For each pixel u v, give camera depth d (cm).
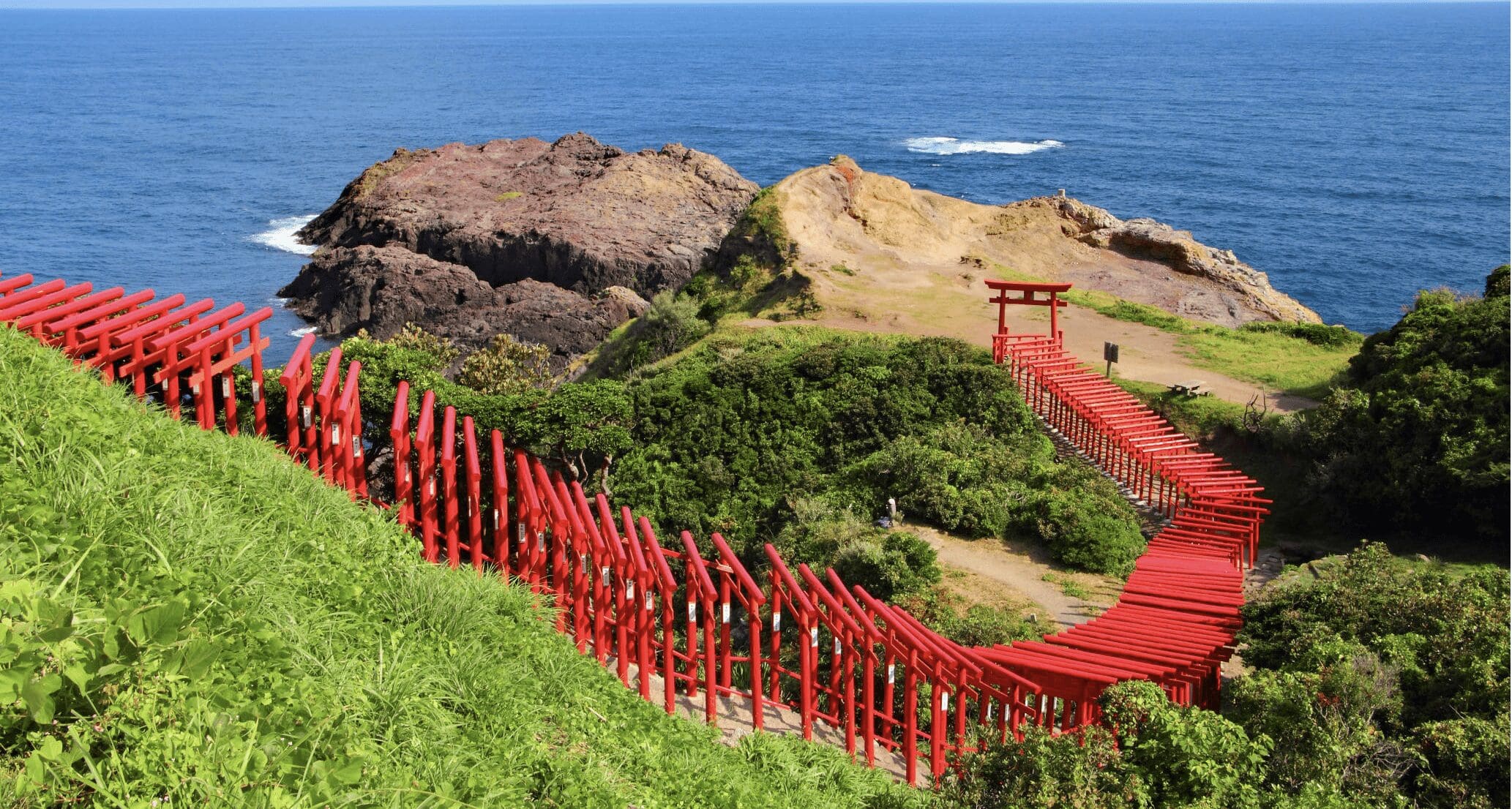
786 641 2594
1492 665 1853
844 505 3412
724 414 3984
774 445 3900
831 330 5388
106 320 1925
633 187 10531
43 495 1045
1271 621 2331
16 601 788
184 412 2170
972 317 5591
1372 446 3453
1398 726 1777
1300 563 3241
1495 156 17775
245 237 12569
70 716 750
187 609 907
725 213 10406
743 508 3603
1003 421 3975
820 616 2025
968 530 3216
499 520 1947
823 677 2334
